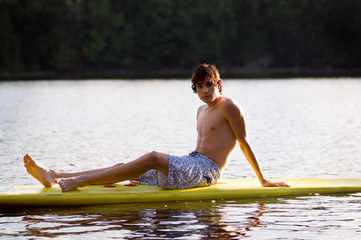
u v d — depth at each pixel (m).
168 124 13.34
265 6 72.62
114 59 68.62
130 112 16.94
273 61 73.19
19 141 10.39
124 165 5.64
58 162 8.11
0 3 64.75
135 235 4.45
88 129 12.38
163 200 5.68
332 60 71.38
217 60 70.94
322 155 8.62
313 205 5.50
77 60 68.62
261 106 18.72
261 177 6.11
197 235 4.45
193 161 5.88
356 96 23.48
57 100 22.77
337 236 4.43
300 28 72.12
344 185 6.25
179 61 71.12
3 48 63.91
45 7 66.94
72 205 5.52
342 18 70.25
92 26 68.88
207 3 70.56
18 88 33.22
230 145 6.04
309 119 14.23
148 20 70.62
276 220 4.92
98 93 27.94
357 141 10.10
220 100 5.99
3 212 5.25
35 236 4.44
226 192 5.84
